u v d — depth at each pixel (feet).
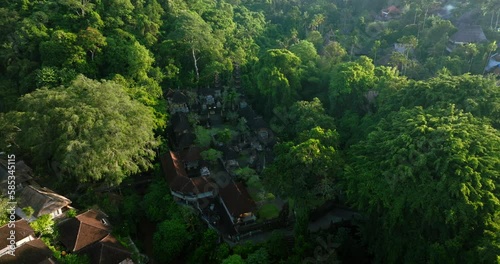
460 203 119.75
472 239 119.34
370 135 161.17
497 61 250.57
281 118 230.27
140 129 176.35
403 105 178.91
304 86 250.37
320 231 166.20
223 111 258.98
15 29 227.61
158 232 166.91
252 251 154.61
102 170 161.99
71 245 146.72
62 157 161.48
